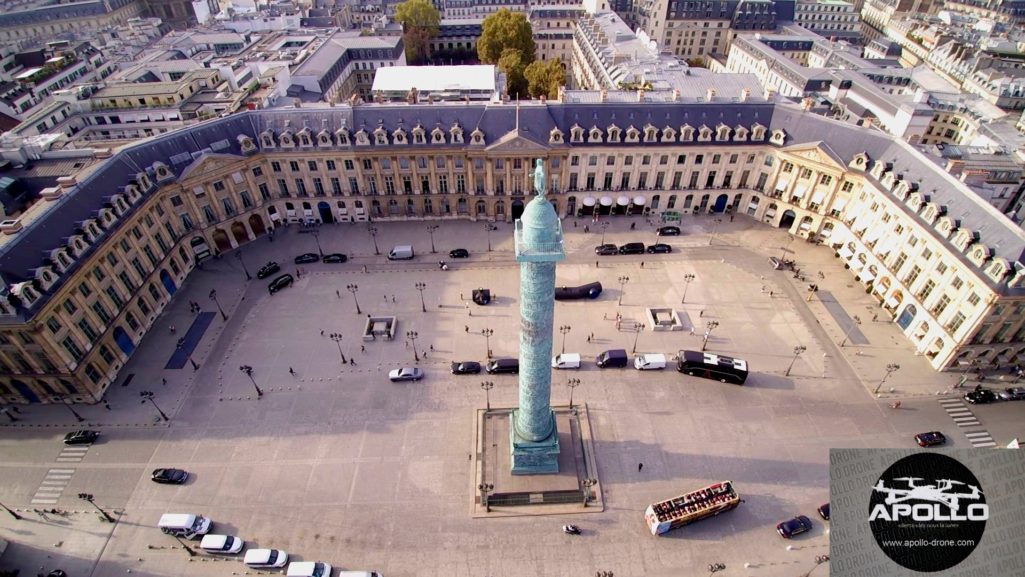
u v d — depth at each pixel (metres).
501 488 72.81
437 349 93.81
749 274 108.38
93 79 158.00
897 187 96.75
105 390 87.25
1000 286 77.44
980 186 95.06
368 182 119.69
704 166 118.12
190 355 93.31
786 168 114.06
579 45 184.00
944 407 83.94
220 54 167.50
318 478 75.56
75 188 89.81
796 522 69.12
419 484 74.62
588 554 67.44
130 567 66.81
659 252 113.56
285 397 86.25
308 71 144.75
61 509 72.25
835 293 103.94
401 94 147.75
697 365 86.62
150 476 75.69
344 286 107.38
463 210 124.94
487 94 148.50
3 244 77.06
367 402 85.38
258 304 103.50
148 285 98.31
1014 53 178.88
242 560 67.44
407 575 65.81
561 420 81.62
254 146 113.50
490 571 66.06
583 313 100.00
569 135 114.44
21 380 82.12
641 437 79.75
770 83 161.50
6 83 146.12
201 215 109.88
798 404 84.31
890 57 192.38
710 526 69.88
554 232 52.97
